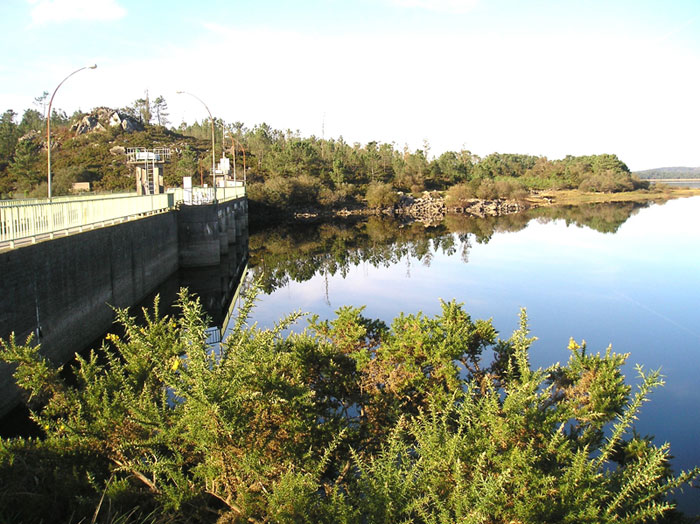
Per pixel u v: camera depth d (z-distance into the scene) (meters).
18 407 13.20
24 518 4.65
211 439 4.97
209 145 114.69
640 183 131.00
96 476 5.42
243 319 5.90
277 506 4.64
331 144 128.62
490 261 38.94
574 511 4.55
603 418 7.42
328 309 24.94
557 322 22.20
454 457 5.03
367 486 4.83
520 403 5.35
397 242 52.75
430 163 122.12
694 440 11.73
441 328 9.49
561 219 72.06
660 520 5.73
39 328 14.98
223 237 42.47
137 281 25.80
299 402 6.00
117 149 93.81
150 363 6.79
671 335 20.23
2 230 13.86
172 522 4.85
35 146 91.12
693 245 45.22
